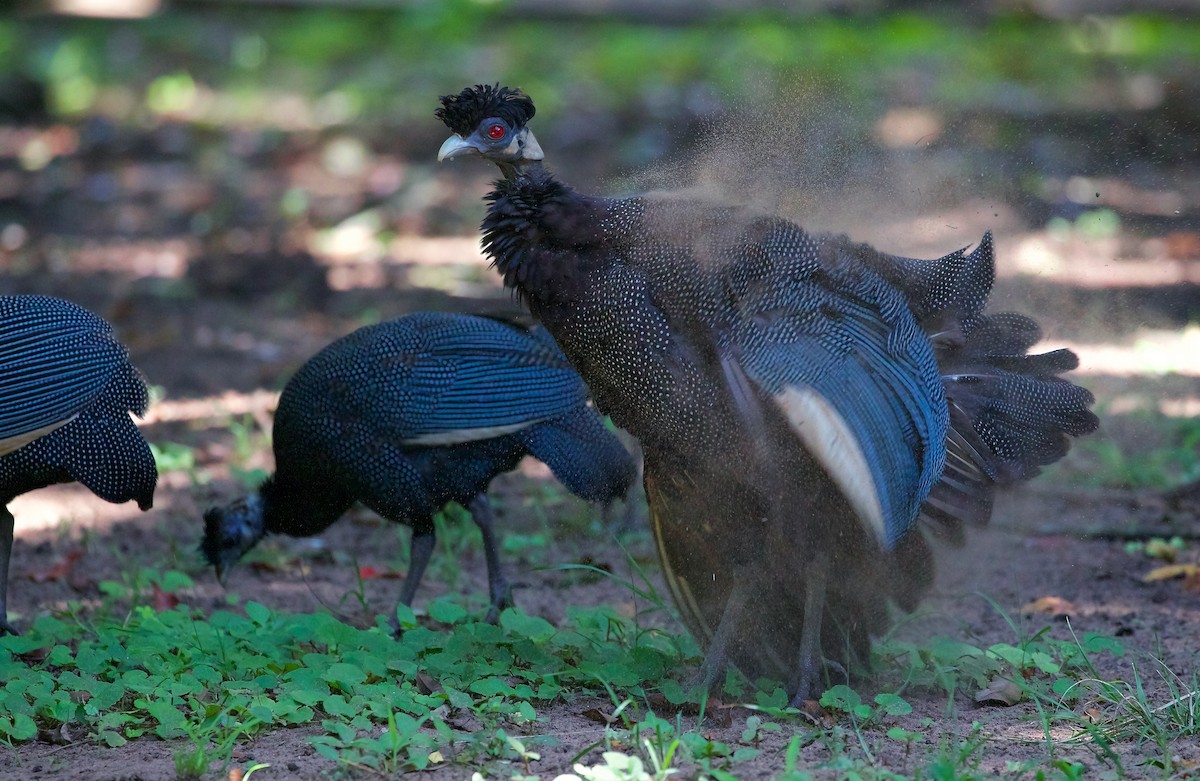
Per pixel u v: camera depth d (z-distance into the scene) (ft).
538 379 32.60
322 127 105.19
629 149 89.81
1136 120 99.30
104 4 147.33
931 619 33.45
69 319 31.19
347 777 23.16
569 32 134.72
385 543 41.57
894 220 58.49
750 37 121.60
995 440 28.22
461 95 27.43
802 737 25.20
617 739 24.61
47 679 27.30
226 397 54.44
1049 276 66.39
